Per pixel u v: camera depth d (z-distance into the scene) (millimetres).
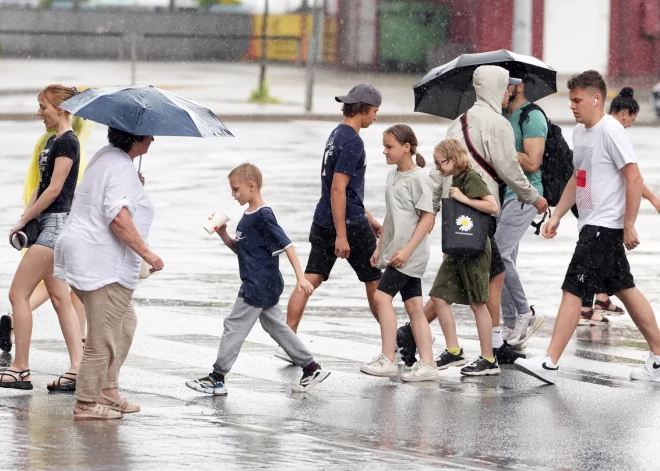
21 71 128375
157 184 55562
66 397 22859
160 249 41250
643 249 42438
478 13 140125
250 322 23109
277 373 25234
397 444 19562
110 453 18516
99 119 20422
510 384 24547
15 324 23406
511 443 19734
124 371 25047
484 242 24766
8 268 37219
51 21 154875
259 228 23000
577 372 25688
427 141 74688
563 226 47844
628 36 141125
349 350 27547
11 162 61531
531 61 29141
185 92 111562
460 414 21797
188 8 159625
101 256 20594
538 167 27844
